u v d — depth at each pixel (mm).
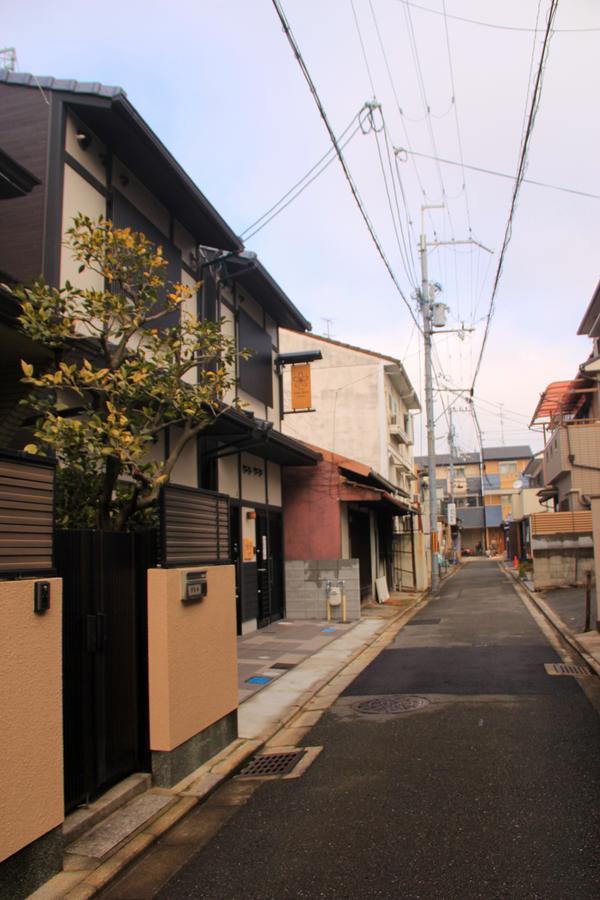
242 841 4141
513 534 46188
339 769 5402
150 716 4988
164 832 4270
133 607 5121
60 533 4316
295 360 16078
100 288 8453
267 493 14875
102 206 8781
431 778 5023
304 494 16000
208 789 4945
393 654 10875
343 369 25266
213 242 11867
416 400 30484
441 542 41344
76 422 4883
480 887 3383
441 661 9938
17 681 3414
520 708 6934
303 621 14992
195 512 5680
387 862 3715
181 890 3559
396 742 6027
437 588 23688
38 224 7785
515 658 9859
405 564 27250
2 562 3475
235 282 13633
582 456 20875
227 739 5969
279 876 3646
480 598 20375
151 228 9977
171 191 10242
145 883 3662
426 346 24141
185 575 5238
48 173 7871
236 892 3506
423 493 32781
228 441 11773
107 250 5691
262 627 13867
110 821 4320
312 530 15859
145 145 8984
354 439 24734
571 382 21672
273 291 14328
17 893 3336
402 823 4230
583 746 5582
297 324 16719
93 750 4492
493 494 66438
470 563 52281
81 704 4402
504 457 67875
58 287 7684
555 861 3609
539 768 5098
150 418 5785
